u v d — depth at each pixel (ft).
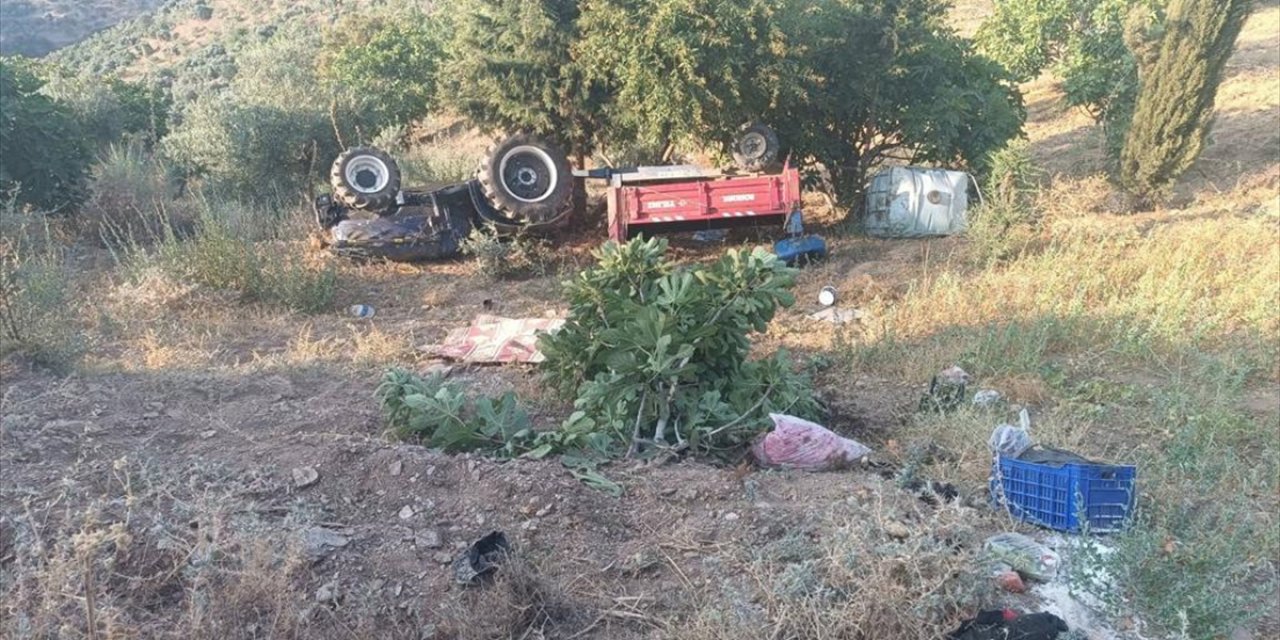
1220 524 15.43
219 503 12.80
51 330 21.29
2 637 10.47
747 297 19.79
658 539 14.39
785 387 20.99
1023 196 44.73
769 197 44.34
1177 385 23.53
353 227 44.83
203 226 42.70
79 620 11.13
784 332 32.78
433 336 33.19
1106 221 45.96
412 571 13.12
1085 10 70.44
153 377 21.91
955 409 22.93
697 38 44.78
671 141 48.83
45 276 22.48
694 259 46.50
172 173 60.29
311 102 65.57
